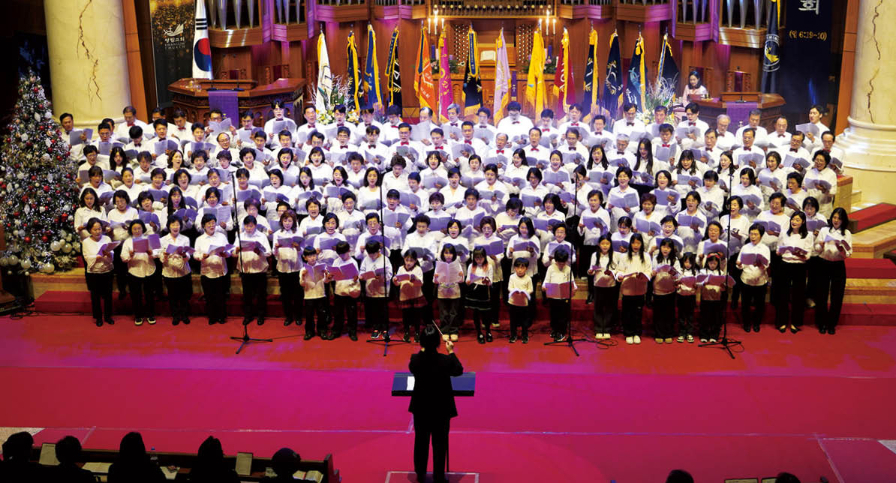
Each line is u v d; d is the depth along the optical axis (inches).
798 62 578.6
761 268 426.0
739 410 360.8
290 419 358.0
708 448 333.1
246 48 665.6
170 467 281.0
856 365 400.8
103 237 449.1
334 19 690.8
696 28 639.1
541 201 448.5
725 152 449.4
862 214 521.7
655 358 409.7
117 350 425.1
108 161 491.5
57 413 365.7
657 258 417.1
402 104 720.3
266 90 577.0
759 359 407.5
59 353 422.9
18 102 486.0
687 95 605.6
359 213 450.9
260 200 464.4
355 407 366.9
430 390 302.7
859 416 355.3
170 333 444.1
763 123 565.9
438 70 674.8
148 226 452.1
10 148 490.6
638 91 644.1
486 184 455.5
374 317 432.1
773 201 434.6
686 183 454.9
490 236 423.8
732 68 643.5
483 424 352.2
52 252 490.6
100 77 569.3
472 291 421.1
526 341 427.5
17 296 489.7
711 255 412.5
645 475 315.9
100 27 564.7
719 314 423.5
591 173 462.6
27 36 626.5
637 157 470.3
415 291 420.8
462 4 690.2
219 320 456.4
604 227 439.8
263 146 491.5
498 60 650.2
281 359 412.2
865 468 320.2
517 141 503.2
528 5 689.0
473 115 673.6
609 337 432.1
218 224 454.3
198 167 470.0
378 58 708.7
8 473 252.8
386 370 400.2
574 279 458.3
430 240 428.8
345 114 531.2
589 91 662.5
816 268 431.2
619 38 695.1
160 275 461.1
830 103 589.3
